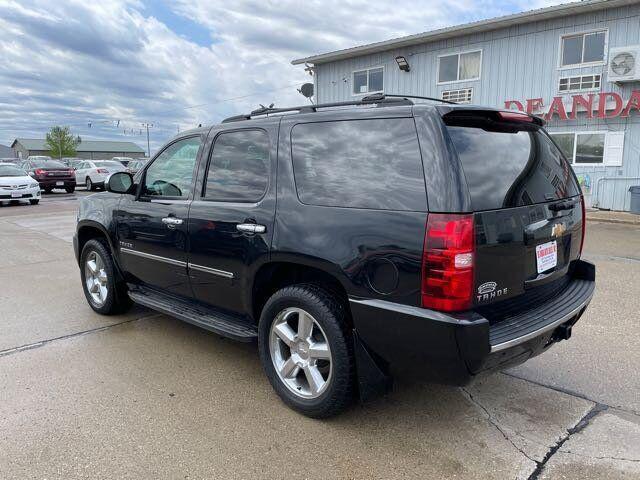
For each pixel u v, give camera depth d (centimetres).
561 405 330
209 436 294
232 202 354
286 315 322
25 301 572
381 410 325
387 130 278
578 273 362
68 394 345
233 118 389
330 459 272
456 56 1666
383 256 265
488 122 288
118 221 464
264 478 257
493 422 310
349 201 286
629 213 1391
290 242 307
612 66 1362
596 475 258
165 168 423
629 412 321
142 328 480
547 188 314
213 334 465
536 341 278
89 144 10525
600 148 1453
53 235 1083
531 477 257
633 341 436
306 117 321
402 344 262
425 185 255
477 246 248
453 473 261
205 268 372
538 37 1498
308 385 322
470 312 250
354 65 1923
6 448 281
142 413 320
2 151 11588
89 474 259
